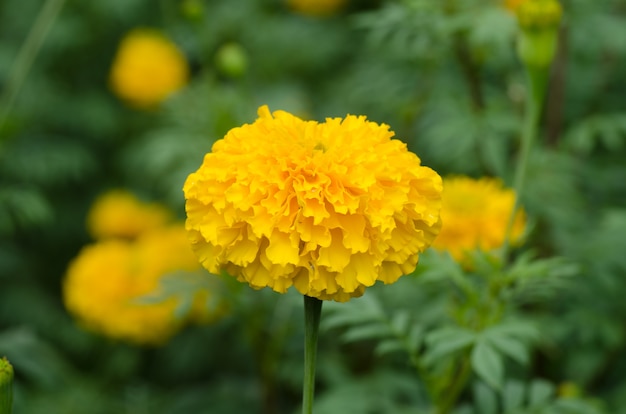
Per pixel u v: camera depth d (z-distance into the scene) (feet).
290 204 4.54
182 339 11.36
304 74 15.07
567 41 9.42
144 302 7.40
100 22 15.35
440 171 10.49
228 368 11.19
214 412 10.10
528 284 6.18
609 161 10.06
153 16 15.57
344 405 8.13
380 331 6.30
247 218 4.43
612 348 8.64
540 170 8.81
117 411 10.68
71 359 12.16
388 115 11.21
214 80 12.98
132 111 15.16
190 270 10.61
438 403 6.27
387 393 8.34
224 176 4.53
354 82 12.21
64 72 15.48
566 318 8.48
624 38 9.29
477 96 8.94
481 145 9.04
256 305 8.62
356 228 4.45
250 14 15.07
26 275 13.05
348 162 4.60
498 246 8.00
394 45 9.67
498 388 5.43
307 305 4.65
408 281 8.35
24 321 12.24
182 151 10.57
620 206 9.94
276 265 4.40
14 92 9.95
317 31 15.46
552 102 9.53
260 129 4.83
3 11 15.52
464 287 6.09
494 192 8.59
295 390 9.88
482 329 5.97
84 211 14.35
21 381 11.30
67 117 14.70
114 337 10.78
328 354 9.45
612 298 8.69
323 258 4.40
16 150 13.73
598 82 10.32
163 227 13.21
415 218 4.63
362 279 4.42
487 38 7.78
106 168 15.16
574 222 8.88
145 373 11.53
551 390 6.61
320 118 12.94
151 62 13.52
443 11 8.35
